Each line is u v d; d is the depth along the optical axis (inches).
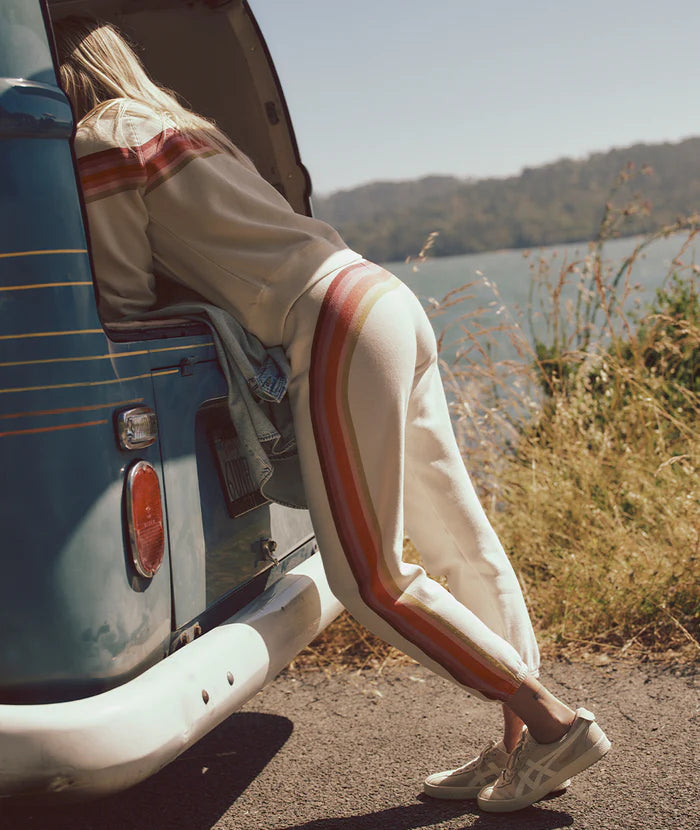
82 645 62.1
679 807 85.4
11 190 61.8
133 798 96.3
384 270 83.6
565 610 138.7
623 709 110.7
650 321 216.4
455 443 87.7
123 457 66.0
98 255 79.3
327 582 89.6
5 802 58.6
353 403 76.4
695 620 135.5
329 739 108.8
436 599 79.8
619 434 187.0
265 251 79.5
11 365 61.5
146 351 69.8
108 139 78.0
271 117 119.9
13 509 61.5
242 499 84.4
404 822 86.2
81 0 112.7
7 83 61.7
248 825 88.7
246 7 112.0
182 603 72.9
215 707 67.7
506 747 89.7
